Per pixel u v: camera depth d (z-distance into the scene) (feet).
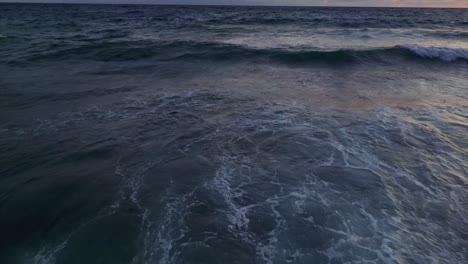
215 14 149.48
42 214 13.20
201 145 19.21
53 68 38.24
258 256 11.00
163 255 10.96
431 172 16.31
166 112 24.39
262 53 46.06
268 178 15.74
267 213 13.16
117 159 17.56
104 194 14.46
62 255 11.07
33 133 20.42
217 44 51.01
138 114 23.94
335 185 15.11
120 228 12.28
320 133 20.65
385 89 30.76
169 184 15.21
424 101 27.07
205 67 40.01
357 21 105.40
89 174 16.06
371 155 17.92
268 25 90.89
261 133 20.77
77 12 173.58
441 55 44.83
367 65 41.73
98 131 20.94
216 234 12.00
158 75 35.86
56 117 23.08
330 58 43.37
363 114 23.91
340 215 13.02
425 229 12.28
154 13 160.35
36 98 26.99
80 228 12.35
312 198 14.14
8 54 44.70
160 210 13.33
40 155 17.80
